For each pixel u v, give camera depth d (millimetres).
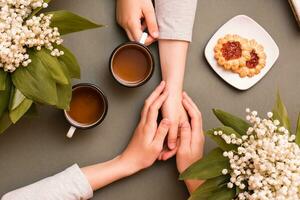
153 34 1005
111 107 1032
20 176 1017
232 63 1023
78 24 813
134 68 1002
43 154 1021
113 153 1033
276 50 1042
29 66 785
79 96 990
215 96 1054
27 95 784
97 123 974
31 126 1021
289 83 1065
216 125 1050
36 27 771
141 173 1036
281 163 748
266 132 788
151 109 993
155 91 1009
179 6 999
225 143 819
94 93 993
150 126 990
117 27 1035
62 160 1024
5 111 831
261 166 748
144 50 987
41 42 777
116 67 999
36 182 983
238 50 1036
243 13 1062
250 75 1036
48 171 1021
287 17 1065
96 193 1028
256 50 1035
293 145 764
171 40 1009
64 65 839
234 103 1054
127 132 1035
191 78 1050
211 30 1056
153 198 1035
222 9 1060
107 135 1032
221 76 1041
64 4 1022
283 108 839
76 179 972
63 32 823
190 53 1050
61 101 830
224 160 819
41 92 783
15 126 1018
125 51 996
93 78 1029
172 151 1016
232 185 794
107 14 1035
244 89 1043
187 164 1004
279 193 749
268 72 1061
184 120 1019
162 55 1021
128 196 1032
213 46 1043
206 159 826
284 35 1065
